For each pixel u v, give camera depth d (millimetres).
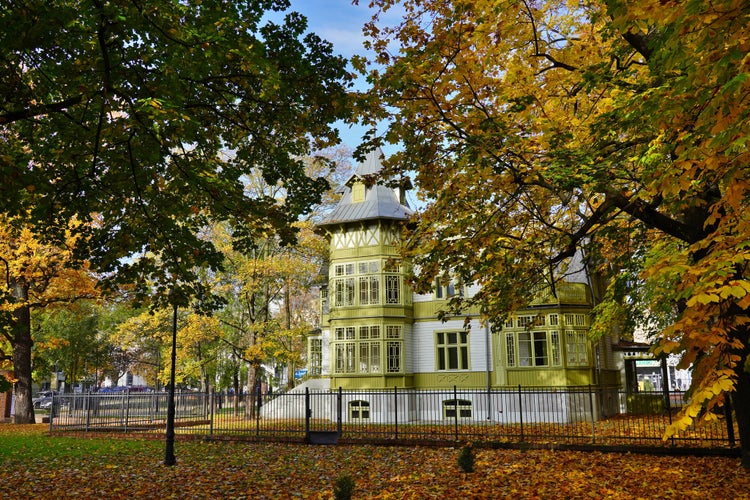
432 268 12547
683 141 5965
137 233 11562
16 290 26516
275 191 33000
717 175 5875
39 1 7883
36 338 35969
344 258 30594
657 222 10297
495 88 11289
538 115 12078
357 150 11172
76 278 24484
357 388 28906
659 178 5930
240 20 8797
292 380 41188
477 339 28781
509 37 11398
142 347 50281
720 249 5305
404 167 11500
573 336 26719
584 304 27156
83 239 12031
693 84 5449
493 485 10641
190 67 8555
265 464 14508
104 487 11539
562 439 17047
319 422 23766
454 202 12109
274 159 12617
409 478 11758
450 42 9711
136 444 19203
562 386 24219
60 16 7559
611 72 9547
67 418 23594
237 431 21047
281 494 10516
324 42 11133
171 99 8328
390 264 13398
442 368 29359
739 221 5543
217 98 11336
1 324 10062
